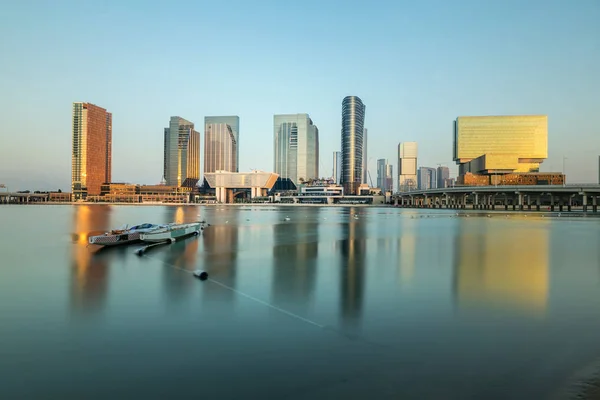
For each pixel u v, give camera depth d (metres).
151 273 29.75
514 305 20.84
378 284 25.84
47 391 11.94
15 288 24.59
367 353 14.51
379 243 51.38
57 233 66.75
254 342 15.53
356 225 88.31
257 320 18.23
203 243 50.56
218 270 31.12
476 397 11.57
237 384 12.23
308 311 19.67
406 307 20.42
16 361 13.94
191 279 27.50
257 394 11.68
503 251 43.25
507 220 107.94
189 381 12.44
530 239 56.56
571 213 152.12
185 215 142.88
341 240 55.16
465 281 26.88
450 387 12.12
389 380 12.51
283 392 11.79
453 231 71.38
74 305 20.72
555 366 13.57
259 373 12.95
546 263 34.81
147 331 16.78
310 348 14.97
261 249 44.69
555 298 22.30
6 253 41.16
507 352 14.67
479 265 33.72
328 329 17.05
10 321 18.09
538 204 183.50
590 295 23.03
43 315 18.98
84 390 11.98
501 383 12.38
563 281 26.94
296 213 168.12
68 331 16.80
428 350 14.80
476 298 22.25
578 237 59.97
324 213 168.12
